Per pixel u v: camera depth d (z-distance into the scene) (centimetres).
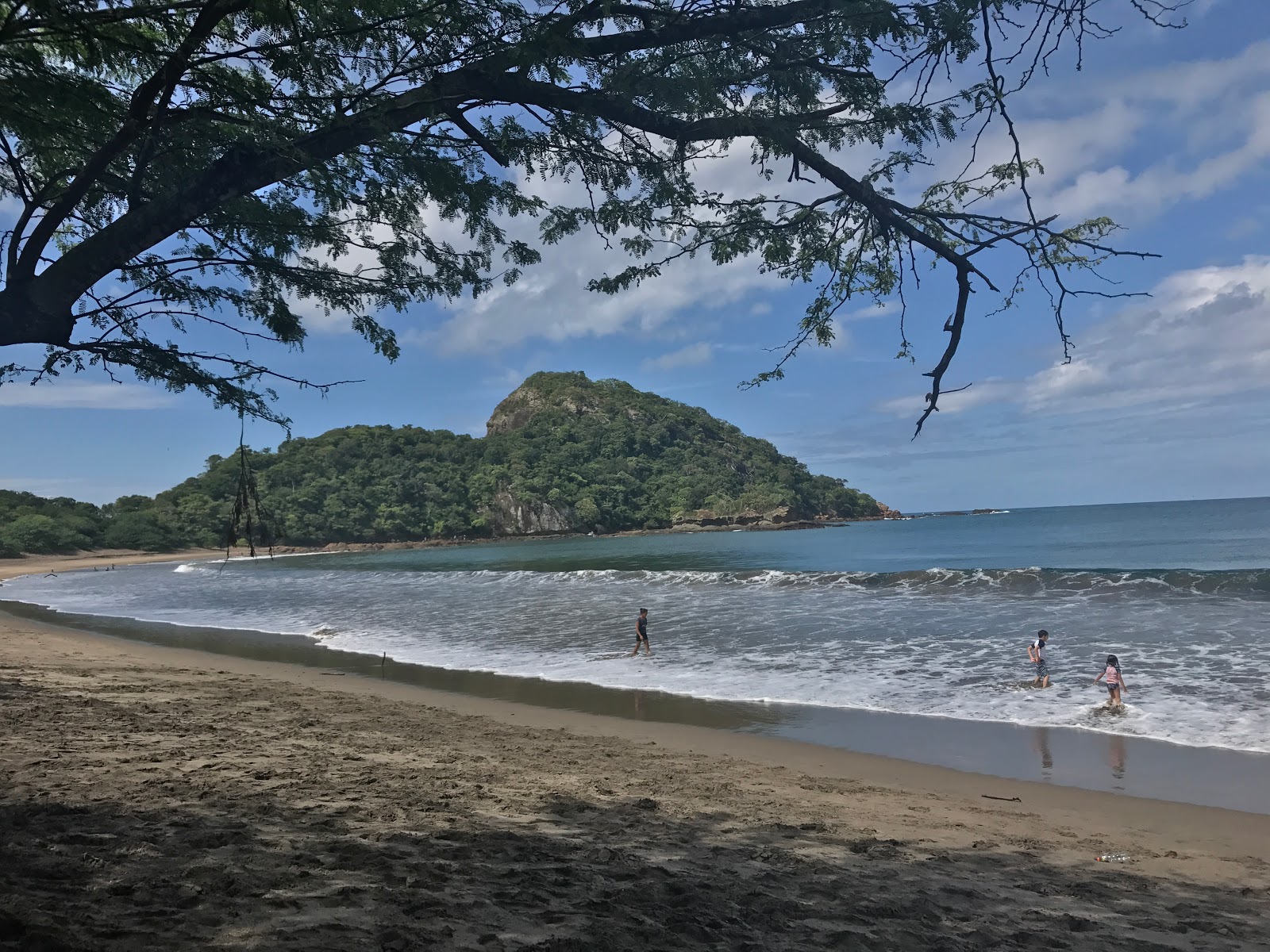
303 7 315
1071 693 1191
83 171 295
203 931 279
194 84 323
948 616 1936
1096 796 794
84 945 249
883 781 857
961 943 372
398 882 368
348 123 322
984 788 830
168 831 429
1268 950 404
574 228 412
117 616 2889
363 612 2698
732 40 337
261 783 608
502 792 662
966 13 300
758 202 382
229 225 379
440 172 365
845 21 318
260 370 357
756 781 821
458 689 1402
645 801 664
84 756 669
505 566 5700
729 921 366
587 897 379
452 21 313
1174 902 499
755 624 2005
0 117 310
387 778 678
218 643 2047
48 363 344
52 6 282
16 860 345
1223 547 5169
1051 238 307
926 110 342
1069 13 288
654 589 2923
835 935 363
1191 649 1426
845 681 1347
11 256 297
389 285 408
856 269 380
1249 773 839
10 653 1638
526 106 348
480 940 301
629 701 1279
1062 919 433
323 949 272
